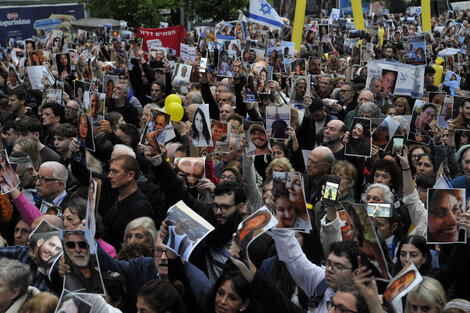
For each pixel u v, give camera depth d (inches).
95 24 1042.1
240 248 147.6
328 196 184.1
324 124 349.4
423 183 237.1
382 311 136.2
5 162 213.3
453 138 299.9
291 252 165.8
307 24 1087.6
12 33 1189.1
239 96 401.4
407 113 374.0
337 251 151.4
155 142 214.8
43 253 171.6
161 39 713.6
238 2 1123.9
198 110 269.1
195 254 188.1
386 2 1435.8
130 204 226.7
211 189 248.8
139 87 490.3
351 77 557.6
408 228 221.5
